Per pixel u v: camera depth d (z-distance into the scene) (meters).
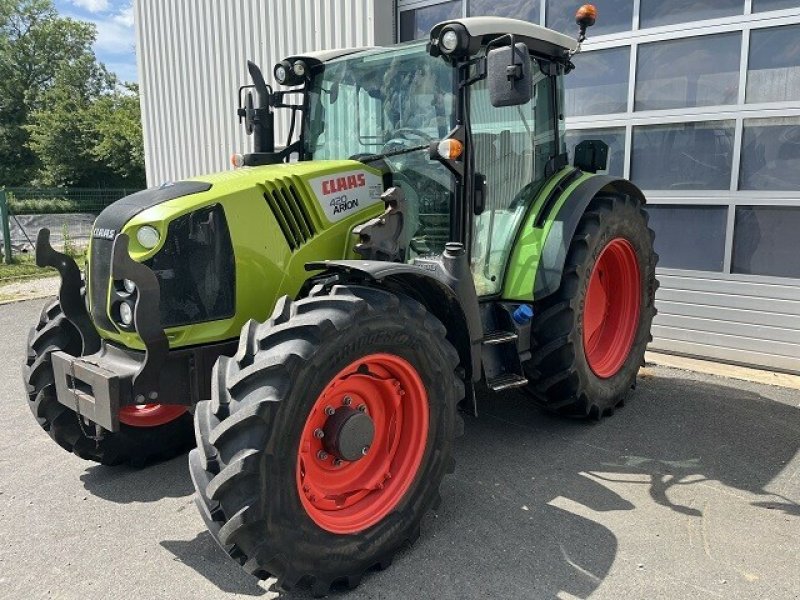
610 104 5.64
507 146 3.70
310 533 2.33
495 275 3.71
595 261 3.83
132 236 2.69
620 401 4.23
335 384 2.48
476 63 3.17
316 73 3.91
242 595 2.45
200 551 2.74
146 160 10.07
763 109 4.87
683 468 3.42
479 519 2.93
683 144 5.29
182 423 3.65
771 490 3.17
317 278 2.85
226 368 2.38
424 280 2.76
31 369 3.20
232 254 2.78
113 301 2.71
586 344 4.11
